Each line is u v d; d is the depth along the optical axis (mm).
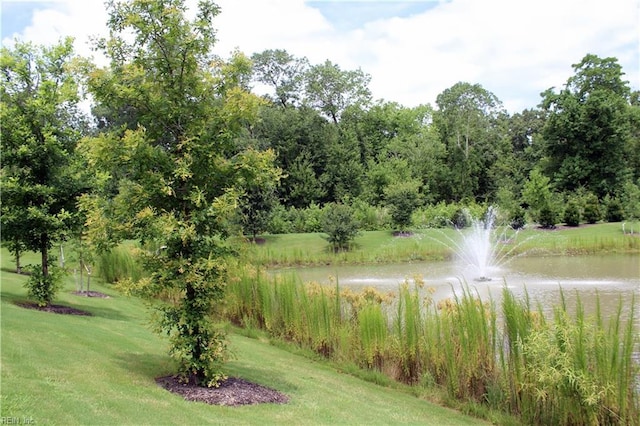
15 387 6188
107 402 6426
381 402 9375
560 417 8227
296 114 63188
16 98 12750
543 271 26688
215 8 8242
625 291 19375
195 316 8070
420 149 64562
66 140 13148
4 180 12227
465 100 71688
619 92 60125
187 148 7766
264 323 15805
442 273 27344
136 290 7926
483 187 70625
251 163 8305
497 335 10117
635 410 7945
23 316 11039
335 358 12758
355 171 58938
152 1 7793
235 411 7188
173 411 6613
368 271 30031
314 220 47281
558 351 7941
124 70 7770
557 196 51250
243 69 8469
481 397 9820
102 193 13258
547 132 60969
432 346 10766
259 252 34281
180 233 7488
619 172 56562
